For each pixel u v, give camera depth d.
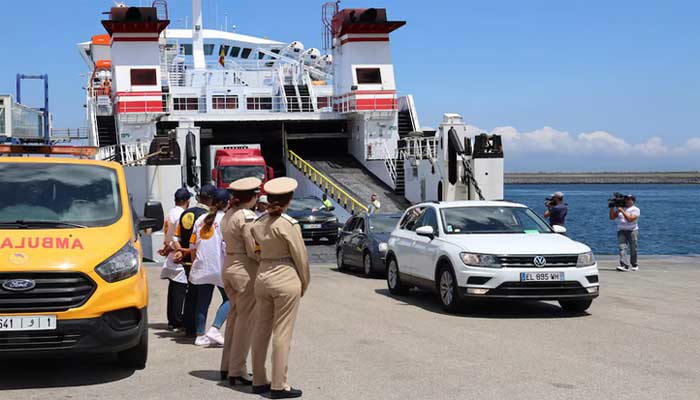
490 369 8.08
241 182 7.89
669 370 7.99
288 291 6.88
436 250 12.68
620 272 18.94
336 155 43.22
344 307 12.96
